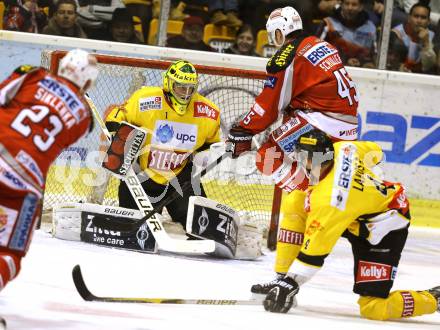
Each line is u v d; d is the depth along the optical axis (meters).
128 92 18.19
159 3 21.52
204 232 15.38
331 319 11.48
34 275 12.28
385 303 11.65
